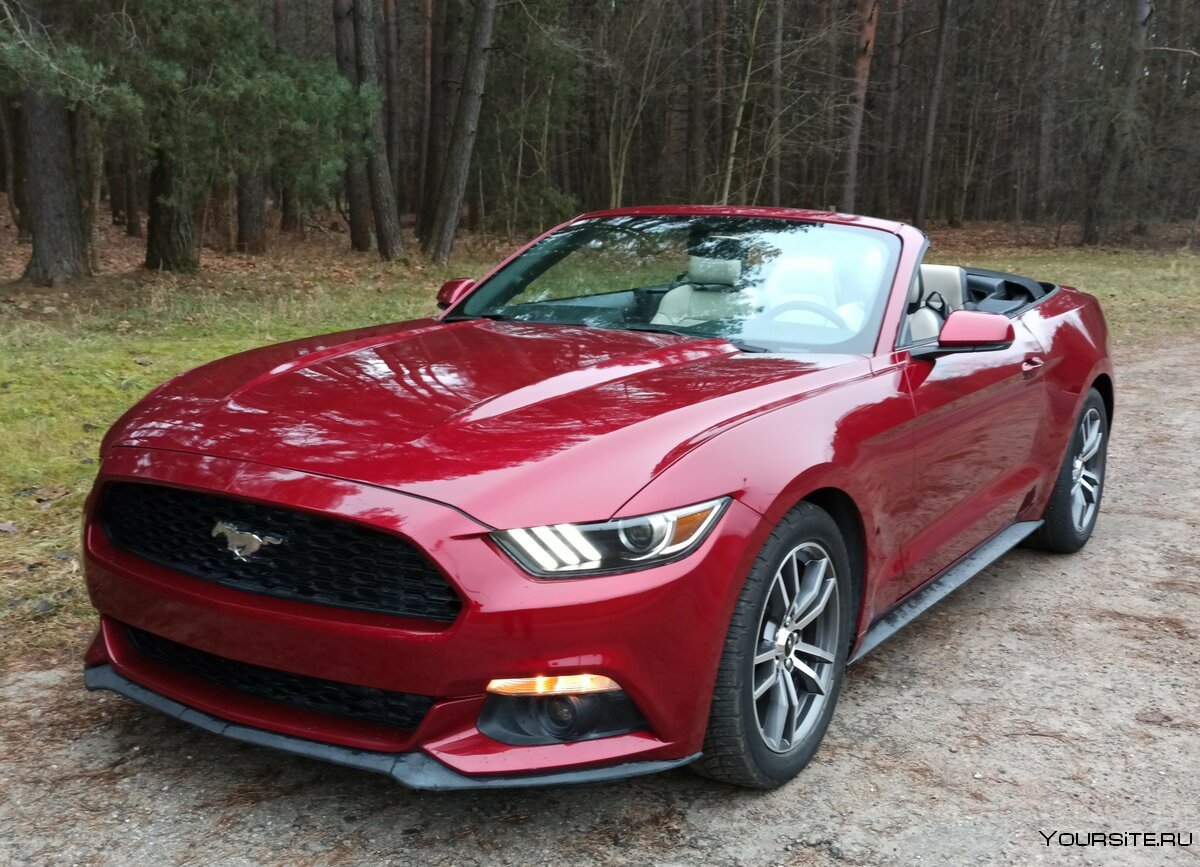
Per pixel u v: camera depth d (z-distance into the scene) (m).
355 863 2.24
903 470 2.99
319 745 2.26
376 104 15.53
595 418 2.41
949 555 3.55
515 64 27.17
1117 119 30.08
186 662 2.49
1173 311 14.77
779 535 2.43
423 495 2.15
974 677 3.36
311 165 14.87
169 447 2.45
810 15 26.75
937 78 34.97
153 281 14.74
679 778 2.65
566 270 3.78
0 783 2.51
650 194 36.44
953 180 41.50
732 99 26.62
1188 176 31.00
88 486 4.83
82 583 3.76
